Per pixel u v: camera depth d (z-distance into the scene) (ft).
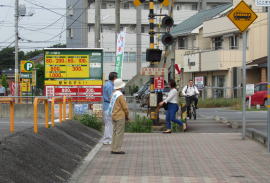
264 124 62.34
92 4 215.92
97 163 33.14
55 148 33.17
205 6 225.56
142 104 99.91
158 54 55.98
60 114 46.93
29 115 71.87
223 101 118.21
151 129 56.13
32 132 34.19
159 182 26.48
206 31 155.94
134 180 27.04
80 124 51.37
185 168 30.96
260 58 138.51
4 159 24.00
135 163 33.01
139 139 47.50
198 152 38.01
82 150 38.22
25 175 23.84
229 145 42.06
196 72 163.53
